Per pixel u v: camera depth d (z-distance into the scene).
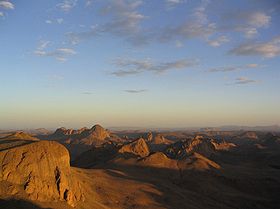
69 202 61.34
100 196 81.44
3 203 51.44
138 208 82.06
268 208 106.88
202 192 116.38
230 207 105.00
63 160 68.44
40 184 59.03
